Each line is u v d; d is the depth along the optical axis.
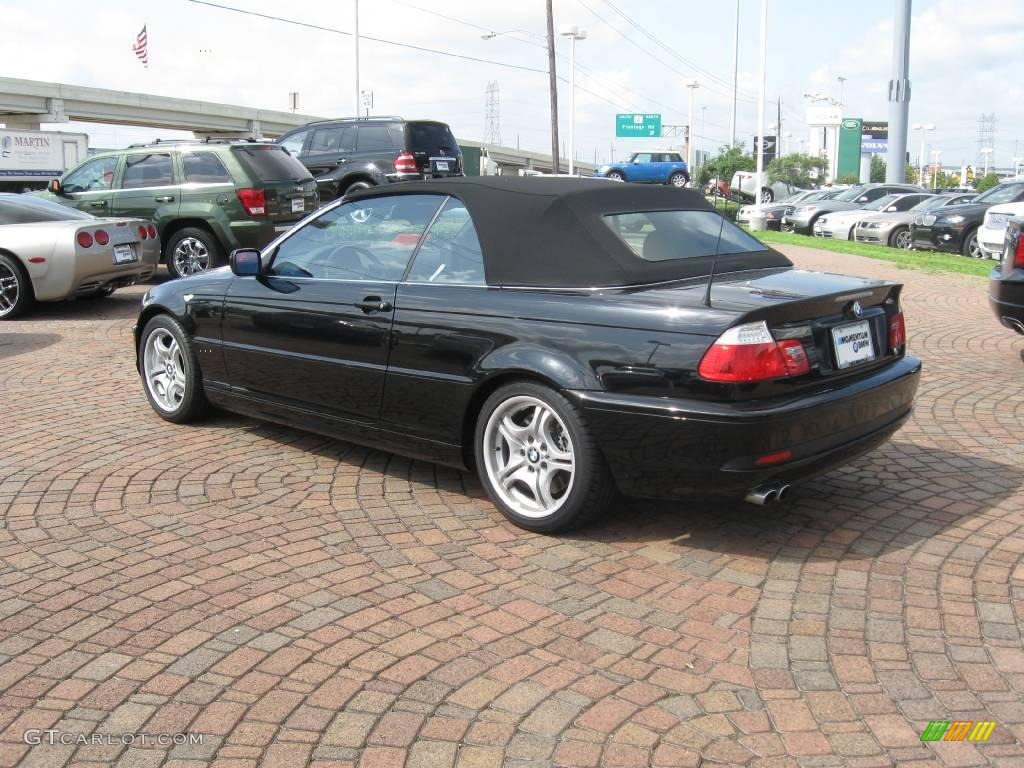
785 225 28.72
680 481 3.93
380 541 4.31
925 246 19.50
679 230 4.73
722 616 3.57
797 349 3.92
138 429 6.14
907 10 31.05
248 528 4.46
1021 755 2.71
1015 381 7.34
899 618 3.54
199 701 3.01
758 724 2.87
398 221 5.03
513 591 3.79
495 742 2.79
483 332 4.38
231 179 12.02
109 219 11.22
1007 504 4.69
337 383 5.08
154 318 6.21
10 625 3.52
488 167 55.47
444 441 4.66
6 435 5.99
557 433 4.28
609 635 3.43
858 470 5.24
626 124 75.00
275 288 5.44
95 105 64.81
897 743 2.77
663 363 3.86
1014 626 3.47
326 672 3.18
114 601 3.71
